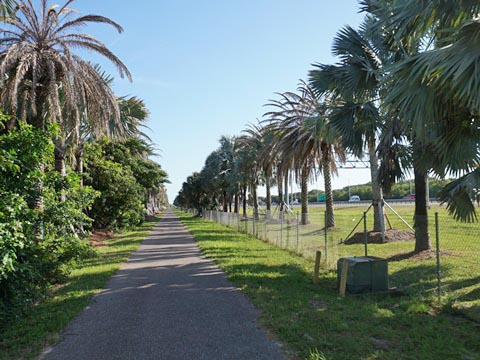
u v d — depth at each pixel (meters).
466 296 7.66
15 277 6.55
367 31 10.72
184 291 8.92
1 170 7.03
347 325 6.07
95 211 24.95
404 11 7.28
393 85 6.95
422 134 6.99
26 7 12.71
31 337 5.86
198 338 5.75
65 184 9.85
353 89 10.72
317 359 4.75
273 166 32.44
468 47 5.52
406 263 11.67
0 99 12.48
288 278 10.04
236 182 39.69
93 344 5.63
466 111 7.19
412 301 7.39
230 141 44.16
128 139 28.05
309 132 20.33
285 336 5.64
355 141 11.14
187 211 112.62
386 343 5.38
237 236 23.97
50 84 12.52
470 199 8.00
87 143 22.72
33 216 7.84
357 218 31.11
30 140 7.61
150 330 6.18
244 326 6.23
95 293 8.90
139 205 28.59
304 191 25.53
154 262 13.78
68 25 13.52
